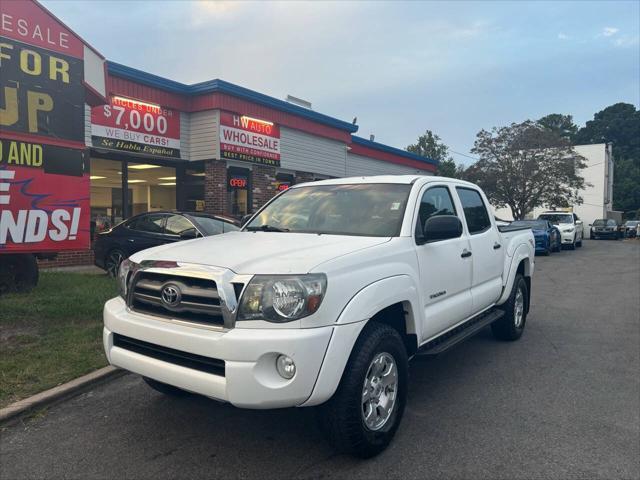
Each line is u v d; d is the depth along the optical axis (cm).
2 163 688
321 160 1908
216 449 346
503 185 2844
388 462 331
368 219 416
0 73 684
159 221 1015
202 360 302
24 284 784
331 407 313
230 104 1450
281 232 425
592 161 5116
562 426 387
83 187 773
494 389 466
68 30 755
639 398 445
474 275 498
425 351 411
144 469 320
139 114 1312
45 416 397
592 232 3934
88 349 528
